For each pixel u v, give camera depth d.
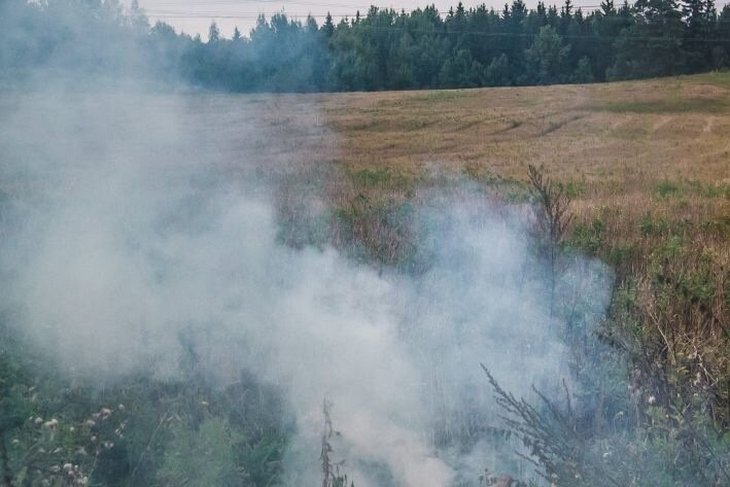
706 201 12.54
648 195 14.42
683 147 33.44
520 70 95.38
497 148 33.25
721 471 2.85
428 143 34.31
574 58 95.56
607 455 2.96
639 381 3.61
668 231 8.62
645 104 52.00
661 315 4.58
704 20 86.56
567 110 48.88
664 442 2.96
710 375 3.61
